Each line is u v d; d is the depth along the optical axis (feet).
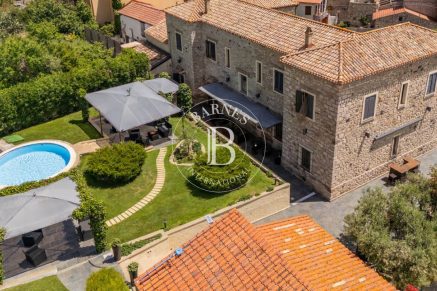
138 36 217.97
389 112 121.08
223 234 77.51
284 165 134.21
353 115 112.37
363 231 90.07
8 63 175.73
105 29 245.24
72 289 88.58
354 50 114.73
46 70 180.65
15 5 273.75
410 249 83.61
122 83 169.99
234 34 145.38
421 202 96.27
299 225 92.68
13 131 155.12
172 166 131.23
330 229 110.73
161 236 103.40
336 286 75.15
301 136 123.13
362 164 122.93
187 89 159.33
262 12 150.41
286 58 118.52
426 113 132.46
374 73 109.50
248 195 115.44
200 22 161.68
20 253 101.09
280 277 68.64
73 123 158.10
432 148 142.51
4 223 94.27
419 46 121.90
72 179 109.40
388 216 93.09
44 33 203.92
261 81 142.41
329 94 108.88
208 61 167.12
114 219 110.93
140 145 134.41
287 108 125.08
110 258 97.25
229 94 155.94
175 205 114.93
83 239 104.17
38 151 141.69
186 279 72.33
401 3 249.55
